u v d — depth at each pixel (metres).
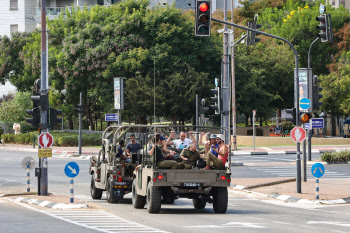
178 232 24.12
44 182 38.66
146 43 108.38
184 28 105.56
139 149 37.53
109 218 28.97
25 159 41.66
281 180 48.47
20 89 132.25
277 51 123.50
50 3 157.00
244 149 90.50
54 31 123.75
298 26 144.62
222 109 59.50
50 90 122.75
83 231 24.16
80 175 57.16
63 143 103.00
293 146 97.31
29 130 126.38
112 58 105.00
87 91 115.56
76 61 107.62
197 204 34.72
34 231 24.09
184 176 31.23
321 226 26.75
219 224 27.00
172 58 104.38
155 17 106.25
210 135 32.66
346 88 115.19
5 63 131.62
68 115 130.50
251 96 114.25
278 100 125.94
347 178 51.91
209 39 107.44
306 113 41.44
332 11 146.62
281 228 25.77
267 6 177.25
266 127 122.62
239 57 112.38
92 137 104.50
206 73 103.31
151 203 31.23
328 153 68.12
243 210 33.94
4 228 25.00
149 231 24.28
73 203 34.16
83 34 109.94
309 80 47.25
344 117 125.81
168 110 103.19
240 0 179.12
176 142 32.72
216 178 31.55
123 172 36.50
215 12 168.12
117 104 77.12
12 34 134.50
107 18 111.12
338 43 137.62
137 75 105.69
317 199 38.16
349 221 28.92
